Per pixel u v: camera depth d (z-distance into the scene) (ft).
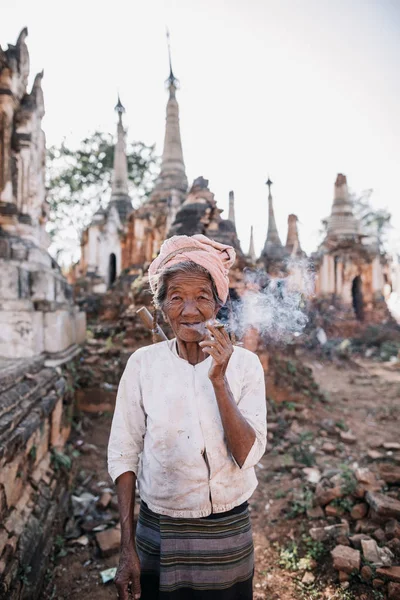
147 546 4.87
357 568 8.73
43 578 8.64
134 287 30.32
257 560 9.95
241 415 4.39
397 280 82.58
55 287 18.21
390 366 49.73
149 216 46.09
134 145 78.95
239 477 4.69
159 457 4.58
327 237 75.15
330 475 13.07
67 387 16.57
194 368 4.84
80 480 14.12
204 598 4.52
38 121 19.42
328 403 25.16
